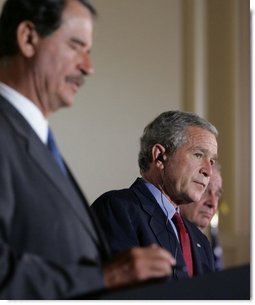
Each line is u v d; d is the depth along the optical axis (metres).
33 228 1.40
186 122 2.48
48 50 1.53
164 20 5.62
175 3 5.71
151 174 2.50
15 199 1.40
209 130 2.51
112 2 5.26
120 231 2.28
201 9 5.82
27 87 1.55
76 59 1.56
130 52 5.37
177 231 2.46
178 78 5.71
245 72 5.99
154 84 5.52
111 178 5.21
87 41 1.57
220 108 6.02
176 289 1.38
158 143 2.48
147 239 2.30
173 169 2.44
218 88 6.02
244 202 6.00
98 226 1.63
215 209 2.91
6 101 1.51
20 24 1.53
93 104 5.11
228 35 5.99
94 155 5.10
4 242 1.36
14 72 1.56
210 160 2.48
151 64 5.51
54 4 1.52
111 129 5.22
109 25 5.23
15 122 1.48
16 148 1.45
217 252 4.38
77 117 5.00
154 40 5.54
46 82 1.54
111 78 5.23
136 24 5.42
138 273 1.37
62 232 1.43
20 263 1.29
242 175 6.00
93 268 1.38
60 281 1.31
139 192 2.46
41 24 1.52
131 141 5.35
